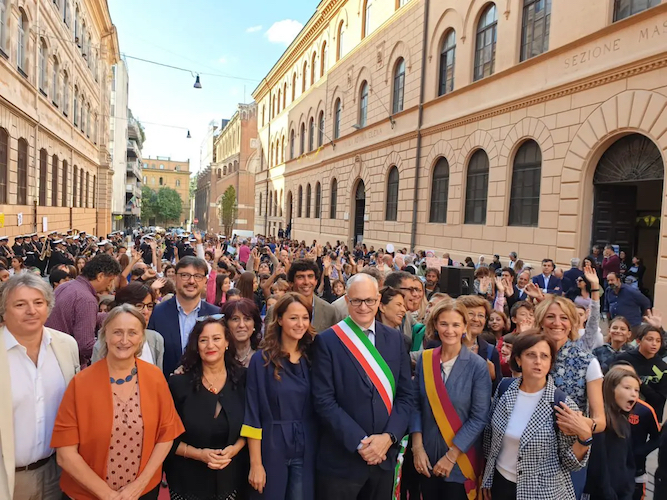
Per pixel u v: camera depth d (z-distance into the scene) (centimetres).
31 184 1936
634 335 462
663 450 334
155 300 473
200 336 326
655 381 419
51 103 2211
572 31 1158
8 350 288
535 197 1294
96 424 287
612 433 351
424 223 1820
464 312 350
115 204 5769
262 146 4688
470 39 1558
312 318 461
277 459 327
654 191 1348
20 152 1825
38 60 1952
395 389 345
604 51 1070
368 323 348
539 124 1258
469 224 1554
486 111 1453
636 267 1128
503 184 1387
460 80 1608
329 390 336
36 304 288
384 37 2144
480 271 812
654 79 958
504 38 1396
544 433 304
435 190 1783
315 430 345
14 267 1112
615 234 1163
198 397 327
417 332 455
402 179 1970
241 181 6275
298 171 3469
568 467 304
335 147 2745
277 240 2959
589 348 472
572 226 1152
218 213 7369
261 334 411
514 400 323
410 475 383
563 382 330
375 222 2220
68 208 2762
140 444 297
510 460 317
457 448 336
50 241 1677
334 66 2758
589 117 1109
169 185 12038
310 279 459
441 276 739
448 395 345
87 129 3459
